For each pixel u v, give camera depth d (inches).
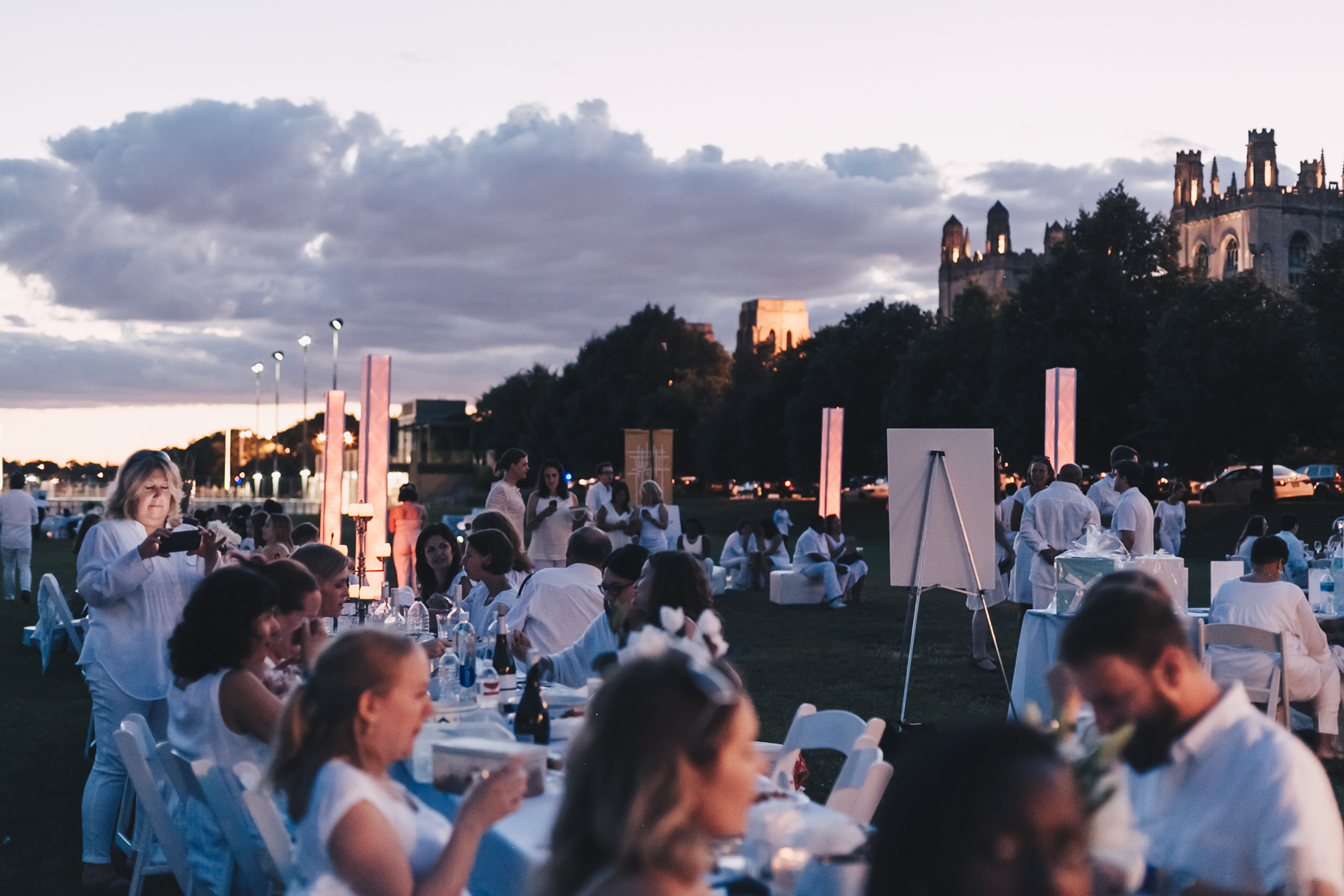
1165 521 752.3
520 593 246.2
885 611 618.8
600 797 61.3
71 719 335.0
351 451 2142.0
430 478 3097.9
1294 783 87.1
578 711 167.6
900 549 307.4
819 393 1988.2
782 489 2399.1
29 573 633.0
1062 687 101.0
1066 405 533.0
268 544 427.5
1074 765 77.3
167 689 204.1
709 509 2020.2
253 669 152.7
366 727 103.7
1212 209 3321.9
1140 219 1523.1
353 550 689.0
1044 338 1481.3
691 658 64.6
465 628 231.3
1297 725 287.3
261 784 107.7
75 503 1624.0
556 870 63.1
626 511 557.6
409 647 106.5
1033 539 374.3
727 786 62.2
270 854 127.8
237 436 3486.7
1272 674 256.7
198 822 155.6
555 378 2854.3
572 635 233.6
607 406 2657.5
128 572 198.4
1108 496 440.1
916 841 51.5
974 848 50.2
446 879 99.7
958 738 53.3
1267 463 1370.6
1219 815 89.3
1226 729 90.0
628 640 164.4
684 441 2551.7
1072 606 277.6
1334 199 3221.0
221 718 149.3
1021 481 1541.6
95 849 198.2
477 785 104.0
